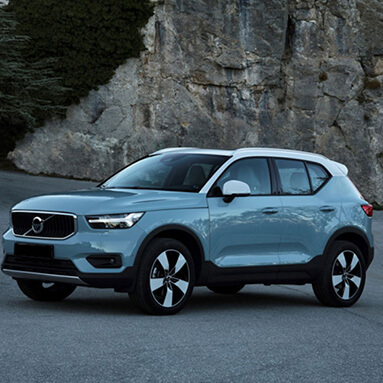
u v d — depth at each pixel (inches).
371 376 273.0
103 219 382.6
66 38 1800.0
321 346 327.6
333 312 452.4
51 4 1798.7
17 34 1775.3
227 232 422.3
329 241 473.7
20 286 433.1
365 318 430.9
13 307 406.0
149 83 1879.9
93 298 462.3
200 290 547.2
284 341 335.0
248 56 1940.2
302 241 460.1
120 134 1846.7
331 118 2003.0
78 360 275.0
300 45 1988.2
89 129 1831.9
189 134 1908.2
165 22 1892.2
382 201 1995.6
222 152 451.5
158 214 395.9
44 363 267.6
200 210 412.2
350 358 304.3
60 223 387.9
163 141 1887.3
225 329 360.5
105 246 380.8
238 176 439.8
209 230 414.0
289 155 473.1
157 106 1889.8
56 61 1784.0
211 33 1919.3
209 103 1934.1
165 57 1893.5
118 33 1841.8
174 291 401.7
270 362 288.4
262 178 450.6
